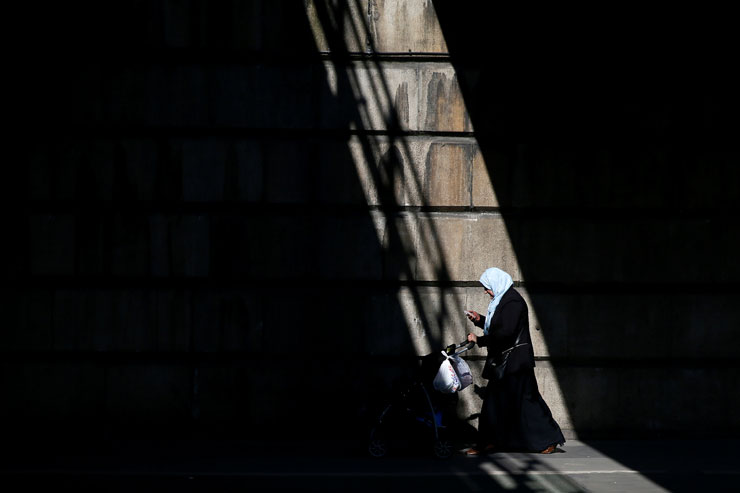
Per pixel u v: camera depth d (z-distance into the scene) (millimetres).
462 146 10305
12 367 10156
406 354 10273
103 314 10227
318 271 10258
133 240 10227
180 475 8164
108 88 10180
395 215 10297
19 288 10195
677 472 8438
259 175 10258
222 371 10203
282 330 10258
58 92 10141
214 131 10234
